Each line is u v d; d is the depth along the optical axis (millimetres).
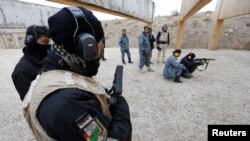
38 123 518
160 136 2273
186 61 4664
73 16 521
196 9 6266
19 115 2904
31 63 1365
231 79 4586
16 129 2492
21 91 1394
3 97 3682
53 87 495
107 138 562
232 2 6824
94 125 506
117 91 797
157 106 3105
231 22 13734
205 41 12430
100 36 633
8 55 9508
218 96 3496
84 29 552
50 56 589
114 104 752
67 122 450
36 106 496
